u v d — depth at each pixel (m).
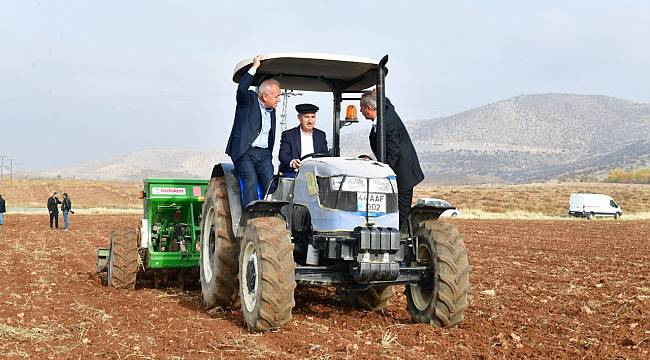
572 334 7.73
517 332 7.73
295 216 7.97
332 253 7.24
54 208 29.34
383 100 8.21
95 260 15.70
